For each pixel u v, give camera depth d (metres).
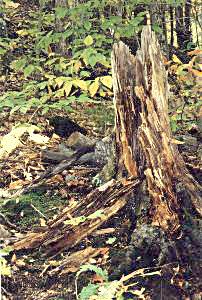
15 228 3.89
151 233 3.37
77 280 3.27
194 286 3.09
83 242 3.56
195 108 5.27
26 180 4.69
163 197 3.45
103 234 3.57
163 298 3.04
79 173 4.58
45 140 4.00
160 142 3.55
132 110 3.66
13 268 3.37
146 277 3.17
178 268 3.18
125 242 3.48
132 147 3.67
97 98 7.14
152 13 6.49
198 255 3.23
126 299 3.04
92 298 2.95
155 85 3.57
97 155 4.70
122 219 3.62
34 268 3.39
